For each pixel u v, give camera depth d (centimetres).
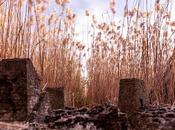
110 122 1027
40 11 1548
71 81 1652
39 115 1034
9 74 1010
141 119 1026
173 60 1498
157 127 990
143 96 1168
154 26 1512
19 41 1310
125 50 1595
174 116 1006
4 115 1002
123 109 1134
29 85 1011
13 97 1002
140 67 1519
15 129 916
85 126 1032
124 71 1616
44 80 1488
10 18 1310
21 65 1006
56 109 1172
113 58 1712
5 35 1268
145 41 1517
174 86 1489
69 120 1046
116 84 1642
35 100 1043
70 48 1658
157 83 1476
